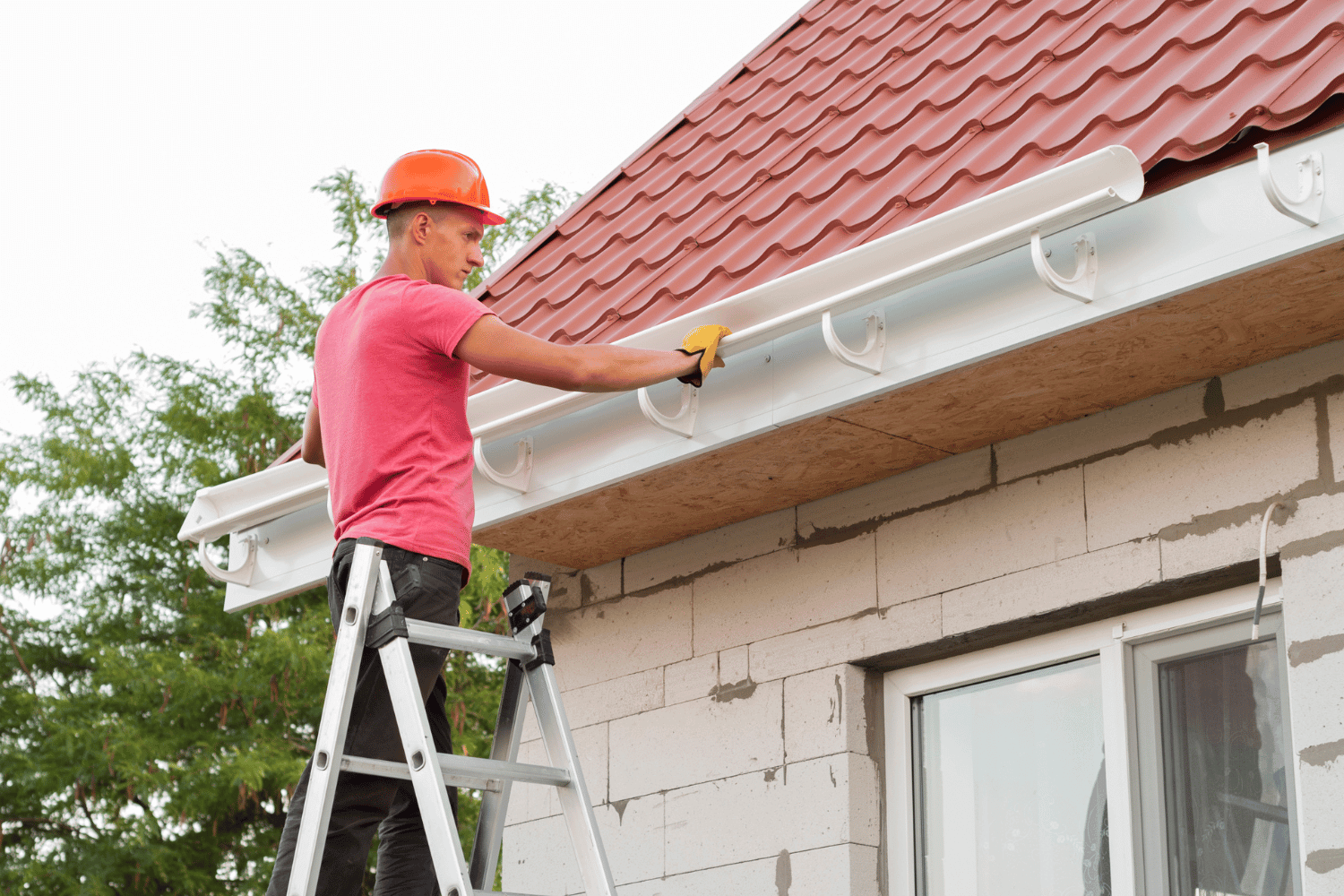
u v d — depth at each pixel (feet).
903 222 13.52
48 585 53.11
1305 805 11.38
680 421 12.98
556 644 17.30
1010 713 14.01
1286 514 12.07
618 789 16.10
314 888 9.31
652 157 22.00
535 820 16.76
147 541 53.42
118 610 52.95
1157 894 12.43
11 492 54.03
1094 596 13.05
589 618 17.10
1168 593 12.85
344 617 9.82
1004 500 13.93
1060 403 13.21
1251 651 12.53
